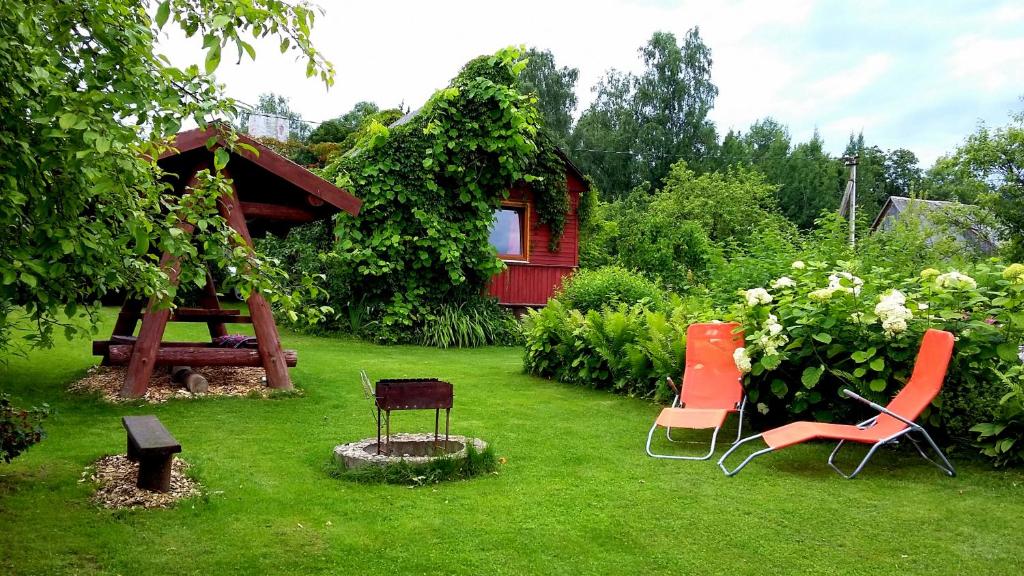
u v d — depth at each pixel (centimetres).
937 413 537
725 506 432
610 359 842
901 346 561
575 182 1844
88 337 343
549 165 1734
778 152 5806
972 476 494
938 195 4788
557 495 451
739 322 670
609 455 561
